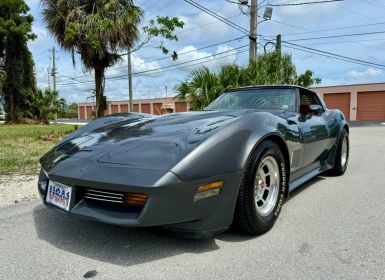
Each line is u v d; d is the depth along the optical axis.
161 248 2.23
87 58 10.60
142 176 1.92
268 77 10.19
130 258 2.09
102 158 2.17
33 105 25.61
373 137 10.85
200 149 2.06
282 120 2.84
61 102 26.80
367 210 3.00
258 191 2.46
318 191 3.70
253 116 2.53
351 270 1.92
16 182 4.16
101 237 2.41
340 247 2.23
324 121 3.94
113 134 2.60
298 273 1.89
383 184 4.00
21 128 15.75
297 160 3.09
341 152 4.47
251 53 13.08
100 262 2.05
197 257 2.10
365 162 5.66
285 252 2.16
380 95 28.33
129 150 2.19
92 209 2.06
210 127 2.32
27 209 3.09
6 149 7.25
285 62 11.11
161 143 2.19
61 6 10.23
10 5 23.45
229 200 2.13
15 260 2.08
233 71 9.43
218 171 2.06
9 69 24.55
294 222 2.70
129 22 10.20
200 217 2.03
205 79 9.20
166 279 1.84
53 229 2.58
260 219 2.37
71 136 2.94
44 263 2.04
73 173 2.11
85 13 10.33
